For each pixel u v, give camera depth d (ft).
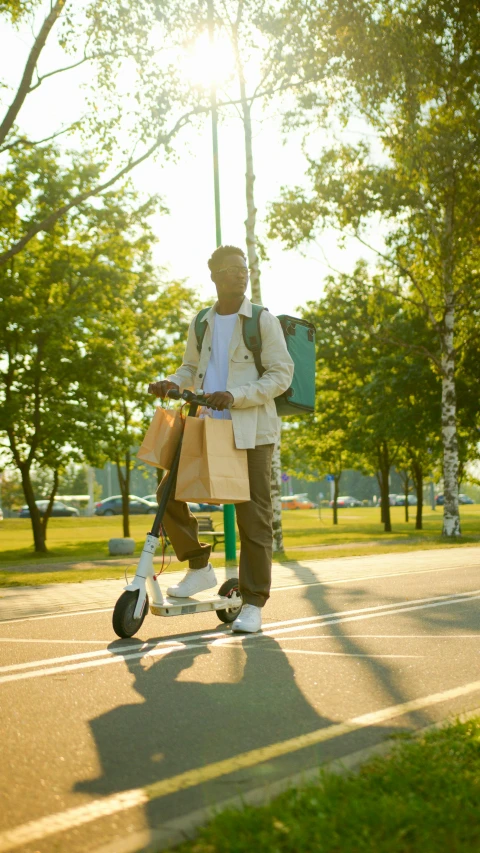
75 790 9.43
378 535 111.65
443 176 73.56
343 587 30.99
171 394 18.37
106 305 90.43
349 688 14.28
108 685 14.58
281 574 38.63
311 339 20.71
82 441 90.12
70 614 24.30
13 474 226.99
